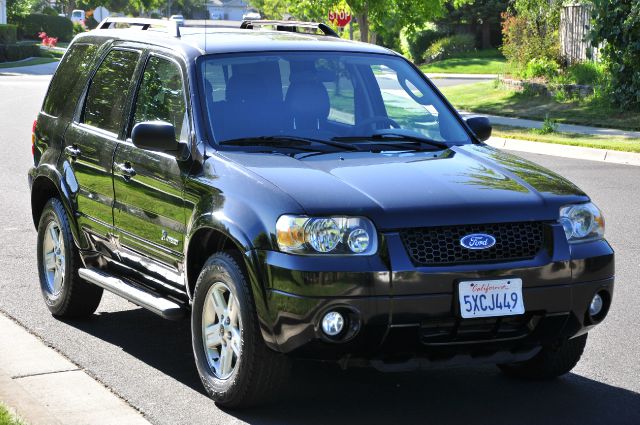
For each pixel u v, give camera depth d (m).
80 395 6.30
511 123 26.58
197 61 6.93
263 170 6.05
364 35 32.03
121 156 7.18
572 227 6.05
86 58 8.27
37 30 83.88
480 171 6.32
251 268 5.70
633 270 10.15
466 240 5.68
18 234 11.69
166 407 6.16
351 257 5.54
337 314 5.51
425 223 5.65
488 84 36.41
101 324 8.10
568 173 17.77
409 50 66.81
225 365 6.13
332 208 5.62
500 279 5.70
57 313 8.19
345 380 6.76
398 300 5.53
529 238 5.88
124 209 7.16
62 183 7.93
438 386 6.68
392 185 5.91
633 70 26.80
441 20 65.25
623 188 15.84
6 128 24.17
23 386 6.44
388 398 6.41
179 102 6.87
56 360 7.05
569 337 6.14
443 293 5.59
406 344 5.64
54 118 8.36
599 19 26.88
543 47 33.41
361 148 6.68
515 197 5.95
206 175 6.30
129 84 7.48
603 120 26.19
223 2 123.50
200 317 6.29
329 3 32.34
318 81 7.07
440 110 7.43
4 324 7.95
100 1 106.69
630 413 6.18
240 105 6.78
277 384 5.93
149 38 7.61
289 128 6.76
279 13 70.31
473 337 5.78
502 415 6.12
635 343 7.72
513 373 6.91
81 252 7.82
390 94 7.30
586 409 6.24
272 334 5.64
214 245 6.42
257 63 7.03
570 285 5.90
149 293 7.05
